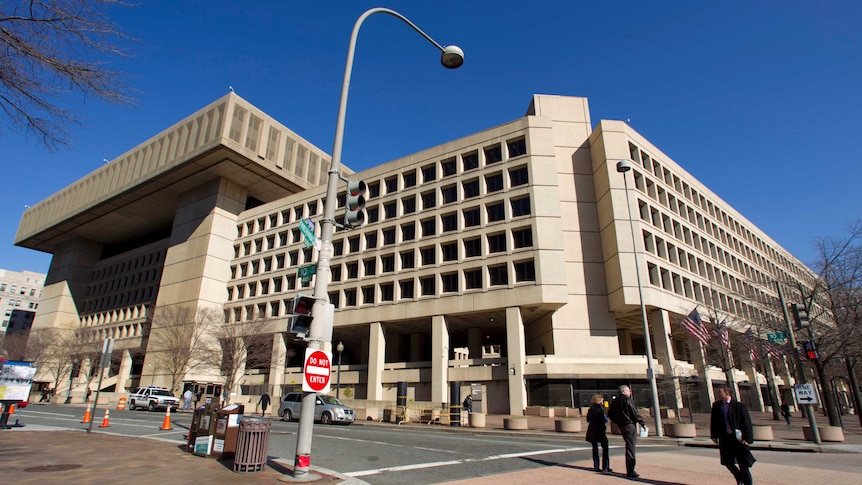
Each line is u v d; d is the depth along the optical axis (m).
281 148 60.34
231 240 60.25
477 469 9.95
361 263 46.72
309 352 8.45
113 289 73.75
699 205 52.62
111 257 78.19
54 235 79.25
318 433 17.97
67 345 63.62
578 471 9.62
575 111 46.84
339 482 8.16
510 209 40.19
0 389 17.11
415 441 15.68
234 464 9.09
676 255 43.56
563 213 42.84
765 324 35.34
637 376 35.47
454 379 38.56
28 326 127.88
